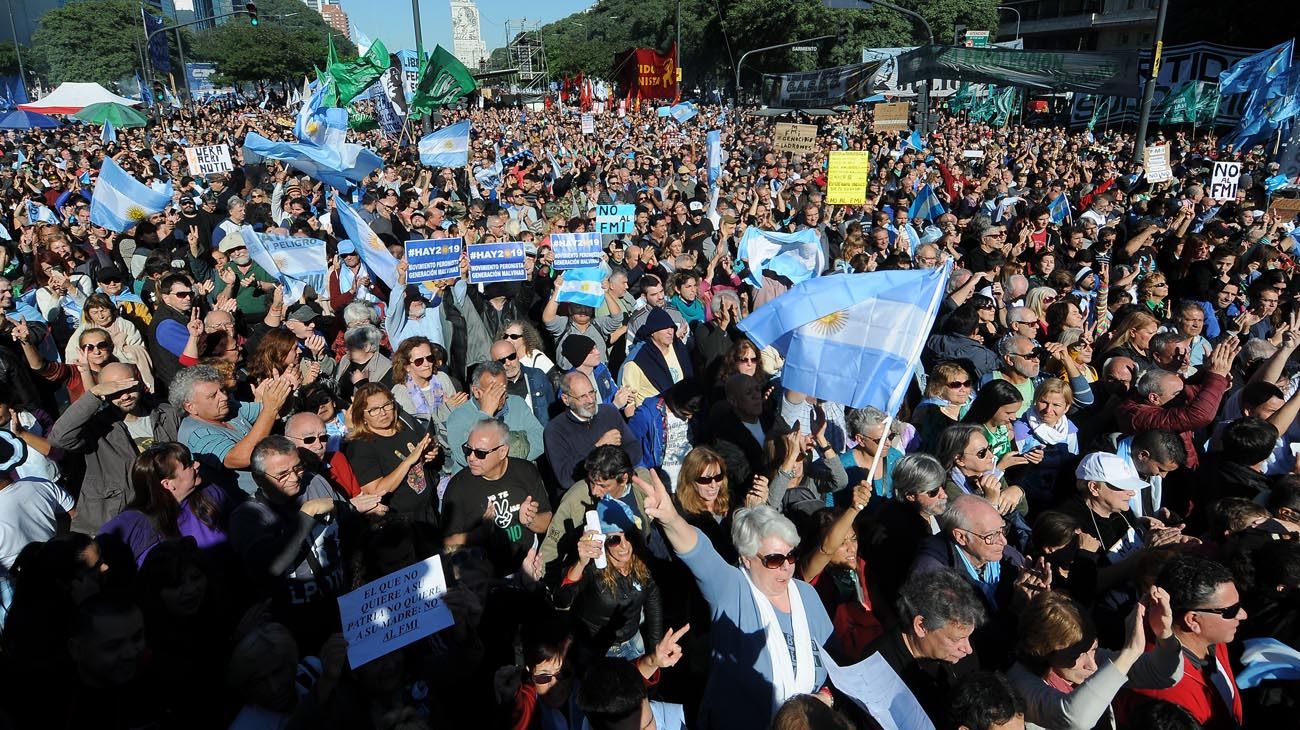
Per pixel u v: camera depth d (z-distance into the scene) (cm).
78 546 365
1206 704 344
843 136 2373
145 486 426
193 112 5259
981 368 689
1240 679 357
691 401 594
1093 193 1625
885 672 308
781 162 2016
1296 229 1220
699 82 7488
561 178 1723
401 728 338
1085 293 947
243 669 319
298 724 318
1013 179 1995
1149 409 559
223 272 846
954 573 353
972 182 1797
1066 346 652
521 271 750
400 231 1244
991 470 489
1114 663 321
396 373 607
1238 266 999
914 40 6094
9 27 8875
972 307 722
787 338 490
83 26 8250
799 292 478
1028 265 1084
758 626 364
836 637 398
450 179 1791
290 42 7644
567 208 1476
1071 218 1495
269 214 1229
